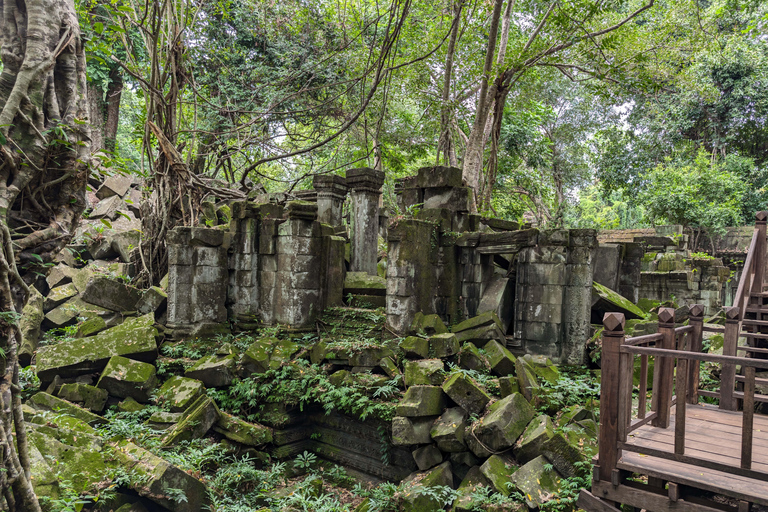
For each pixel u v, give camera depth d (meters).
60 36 3.67
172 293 7.54
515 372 5.71
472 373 5.75
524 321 6.54
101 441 4.73
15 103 3.30
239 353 7.21
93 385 6.63
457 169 7.30
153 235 8.98
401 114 16.81
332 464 6.55
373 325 7.07
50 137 3.65
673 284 10.16
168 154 8.80
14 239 3.63
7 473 2.87
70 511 3.47
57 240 3.79
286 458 6.55
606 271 7.52
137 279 8.74
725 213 16.64
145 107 9.68
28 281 3.70
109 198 12.46
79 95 3.86
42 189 3.69
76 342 6.71
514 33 15.36
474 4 12.40
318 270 7.82
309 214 7.55
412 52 13.37
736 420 3.94
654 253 11.45
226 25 14.66
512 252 6.64
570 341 6.21
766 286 5.52
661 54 13.13
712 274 11.41
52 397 5.97
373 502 4.96
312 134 14.33
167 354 7.22
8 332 2.94
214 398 6.57
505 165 18.17
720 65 17.98
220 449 5.74
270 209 8.02
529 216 23.00
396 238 6.66
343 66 13.96
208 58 13.72
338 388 6.14
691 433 3.53
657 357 3.67
